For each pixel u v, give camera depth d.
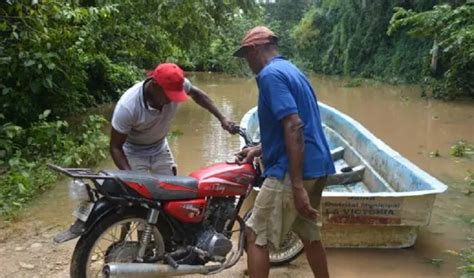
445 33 13.22
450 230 4.86
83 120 9.59
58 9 6.81
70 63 8.20
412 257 4.22
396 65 22.48
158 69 3.18
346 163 7.05
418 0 21.72
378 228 4.25
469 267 3.76
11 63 7.02
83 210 3.02
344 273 3.92
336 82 23.33
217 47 26.16
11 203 5.14
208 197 3.26
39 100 8.20
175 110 3.55
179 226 3.23
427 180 4.48
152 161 3.68
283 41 33.12
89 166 6.82
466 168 7.34
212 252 3.19
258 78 2.92
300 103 2.93
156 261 3.20
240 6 12.82
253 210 3.08
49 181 5.86
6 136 6.50
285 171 2.91
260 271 3.03
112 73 12.36
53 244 4.31
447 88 15.58
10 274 3.78
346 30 26.39
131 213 3.12
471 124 11.32
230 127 3.74
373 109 13.84
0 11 6.64
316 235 3.19
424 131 10.45
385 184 5.39
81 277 3.03
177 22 10.57
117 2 9.50
